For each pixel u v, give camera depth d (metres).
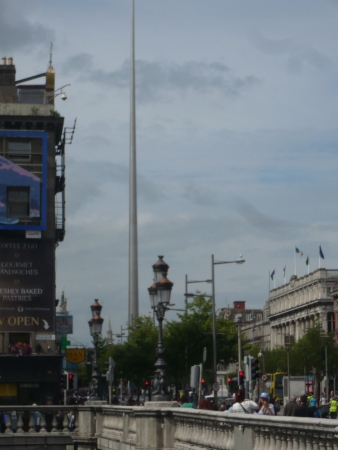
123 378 120.56
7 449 46.66
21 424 47.56
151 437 32.38
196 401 72.19
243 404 31.16
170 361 104.62
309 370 184.00
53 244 88.00
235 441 23.23
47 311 86.88
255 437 21.72
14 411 47.91
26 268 87.06
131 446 36.50
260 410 35.59
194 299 106.94
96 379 51.72
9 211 87.56
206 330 104.56
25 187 88.00
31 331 86.19
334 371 181.88
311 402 76.88
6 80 94.38
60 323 96.50
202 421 27.33
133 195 129.62
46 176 88.81
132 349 111.81
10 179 87.75
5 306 86.19
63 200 92.94
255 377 67.25
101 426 45.72
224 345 106.50
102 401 47.62
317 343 183.00
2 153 88.25
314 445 18.12
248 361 67.56
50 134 90.12
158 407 32.59
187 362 104.06
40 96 95.75
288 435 19.39
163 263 36.91
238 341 105.62
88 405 47.44
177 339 103.88
